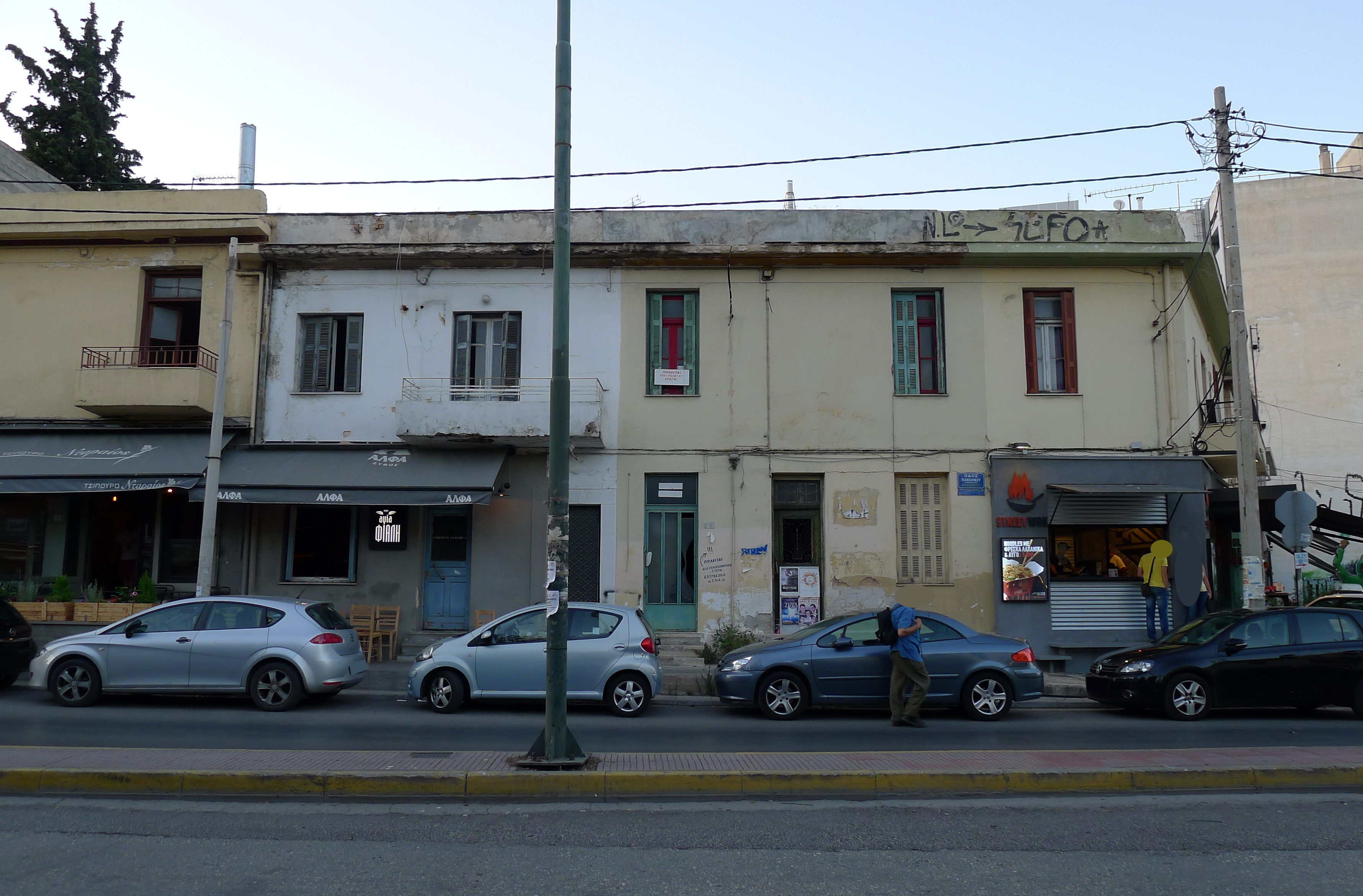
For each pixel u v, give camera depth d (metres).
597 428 17.55
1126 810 7.50
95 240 19.16
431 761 8.59
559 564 8.68
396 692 14.70
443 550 18.50
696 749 10.03
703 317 18.50
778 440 18.20
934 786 8.01
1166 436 18.06
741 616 17.78
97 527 19.02
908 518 18.09
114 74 30.31
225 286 18.30
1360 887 5.71
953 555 17.78
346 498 16.92
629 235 18.59
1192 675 12.46
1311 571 34.03
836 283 18.50
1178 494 17.58
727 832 6.91
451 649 12.70
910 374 18.42
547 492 18.27
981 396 18.17
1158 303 18.38
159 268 19.17
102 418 18.81
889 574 17.78
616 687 12.59
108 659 12.61
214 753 8.84
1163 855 6.34
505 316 18.73
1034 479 17.69
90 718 11.63
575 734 10.96
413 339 18.62
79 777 7.79
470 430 17.41
